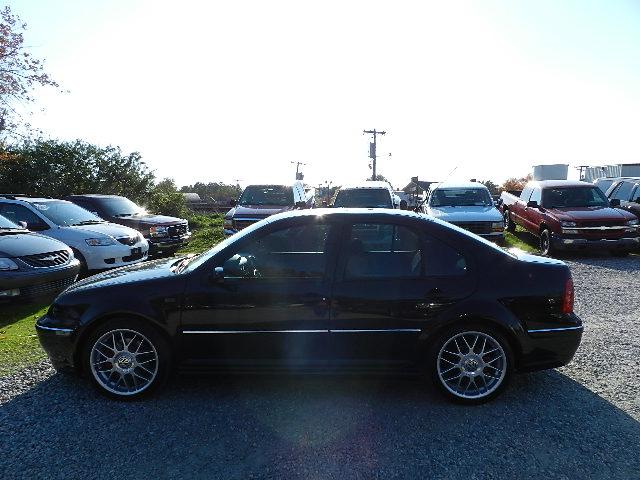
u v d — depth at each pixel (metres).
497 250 4.14
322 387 4.34
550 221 12.02
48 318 4.25
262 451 3.29
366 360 4.03
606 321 6.27
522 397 4.09
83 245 9.14
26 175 17.92
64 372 4.26
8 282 6.66
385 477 2.99
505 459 3.17
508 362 3.96
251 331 4.04
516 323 3.94
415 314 3.95
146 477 3.00
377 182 15.88
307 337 4.02
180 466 3.12
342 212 4.25
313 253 4.12
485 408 3.90
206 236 15.91
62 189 18.28
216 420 3.73
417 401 4.05
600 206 12.46
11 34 16.00
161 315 4.04
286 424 3.66
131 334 4.11
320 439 3.44
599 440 3.38
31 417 3.80
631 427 3.56
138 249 10.06
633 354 5.06
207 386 4.38
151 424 3.68
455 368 4.01
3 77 16.19
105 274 4.68
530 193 14.02
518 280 4.00
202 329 4.05
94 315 4.04
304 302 4.00
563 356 4.05
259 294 4.02
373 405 3.98
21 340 5.73
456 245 4.09
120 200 13.15
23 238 7.38
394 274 4.03
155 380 4.09
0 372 4.75
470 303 3.93
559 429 3.54
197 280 4.09
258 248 4.15
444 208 13.02
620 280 8.95
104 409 3.94
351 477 2.99
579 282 8.80
